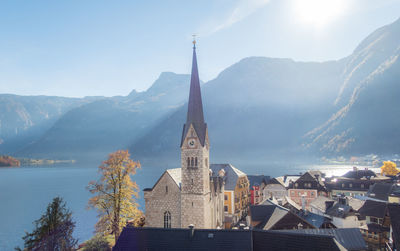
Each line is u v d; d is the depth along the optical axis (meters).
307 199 112.00
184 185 61.28
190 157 61.28
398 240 46.56
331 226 60.19
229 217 85.69
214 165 106.38
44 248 36.62
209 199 65.56
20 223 111.62
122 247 39.62
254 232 39.25
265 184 123.38
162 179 63.50
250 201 115.88
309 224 54.81
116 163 56.19
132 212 58.44
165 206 62.94
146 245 39.53
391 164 144.00
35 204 148.12
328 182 120.50
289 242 36.47
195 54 65.00
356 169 121.38
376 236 62.28
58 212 39.44
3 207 140.88
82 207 135.75
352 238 47.56
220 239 38.97
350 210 64.94
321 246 34.44
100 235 56.72
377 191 94.81
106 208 56.62
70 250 39.41
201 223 59.53
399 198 75.88
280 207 61.38
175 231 40.50
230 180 97.50
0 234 97.94
